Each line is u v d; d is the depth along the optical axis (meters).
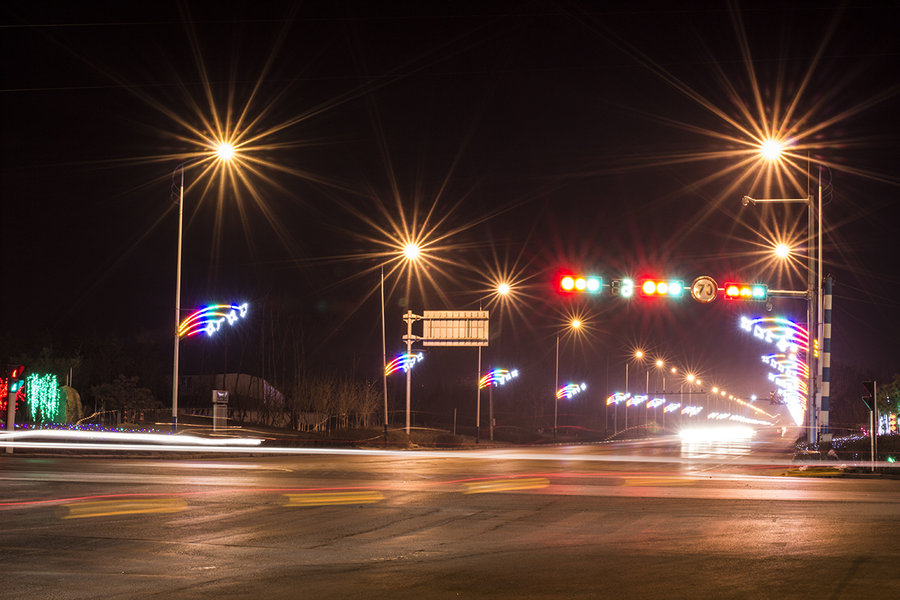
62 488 20.06
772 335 43.34
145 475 23.83
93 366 57.22
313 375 64.81
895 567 10.89
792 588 9.61
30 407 44.47
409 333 56.34
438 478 24.91
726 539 13.30
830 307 36.91
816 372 37.88
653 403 114.88
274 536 13.45
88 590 9.52
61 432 39.53
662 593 9.38
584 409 121.06
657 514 16.45
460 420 86.31
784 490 21.69
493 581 10.05
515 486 22.42
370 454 39.72
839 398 67.25
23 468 25.89
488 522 15.26
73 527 14.14
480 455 41.59
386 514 16.23
